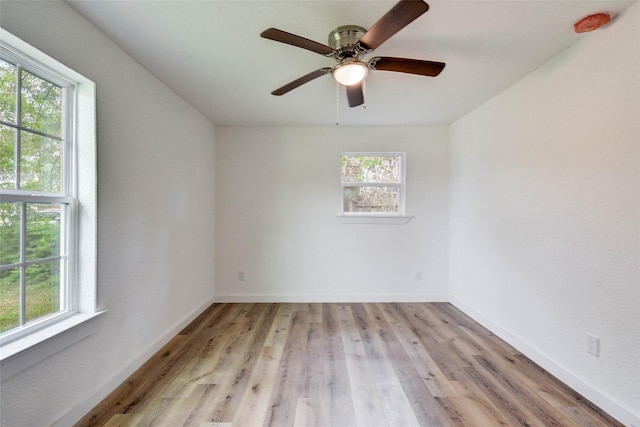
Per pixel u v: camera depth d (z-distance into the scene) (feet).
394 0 4.56
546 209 6.63
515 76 7.26
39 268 4.72
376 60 5.17
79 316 5.16
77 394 4.96
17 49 4.22
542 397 5.68
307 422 5.01
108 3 4.68
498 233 8.41
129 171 6.33
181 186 8.79
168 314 8.07
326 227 11.73
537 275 6.92
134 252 6.53
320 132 11.68
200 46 5.95
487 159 8.93
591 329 5.53
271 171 11.69
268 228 11.73
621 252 5.00
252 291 11.72
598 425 4.94
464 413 5.24
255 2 4.65
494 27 5.30
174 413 5.19
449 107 9.47
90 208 5.30
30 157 4.55
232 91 8.22
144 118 6.88
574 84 5.85
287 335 8.50
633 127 4.77
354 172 11.94
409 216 11.59
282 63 6.64
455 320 9.70
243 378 6.29
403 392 5.83
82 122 5.26
